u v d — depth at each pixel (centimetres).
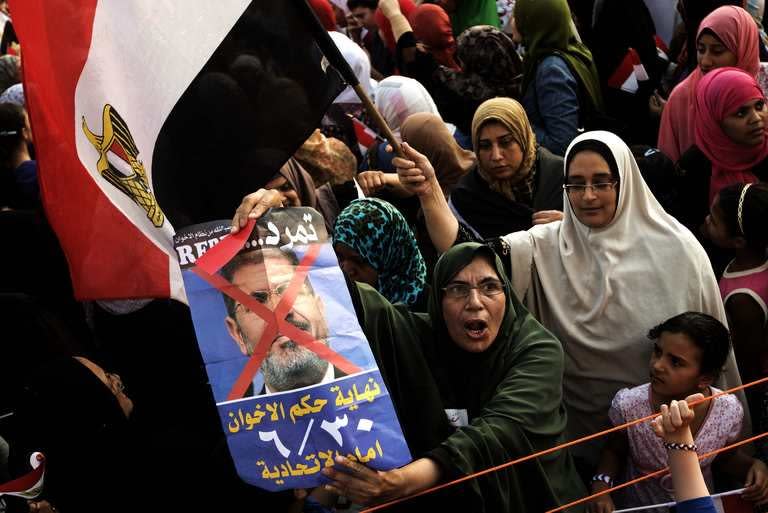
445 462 286
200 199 301
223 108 301
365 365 256
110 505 303
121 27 298
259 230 258
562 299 370
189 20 300
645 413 343
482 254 320
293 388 251
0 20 649
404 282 370
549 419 311
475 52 531
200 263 256
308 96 304
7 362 360
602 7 583
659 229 363
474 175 452
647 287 357
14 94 501
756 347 375
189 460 304
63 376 306
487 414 305
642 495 346
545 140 534
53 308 417
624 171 360
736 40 497
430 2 727
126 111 299
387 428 254
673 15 651
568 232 373
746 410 356
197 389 327
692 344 333
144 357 331
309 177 412
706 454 328
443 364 324
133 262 301
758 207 375
